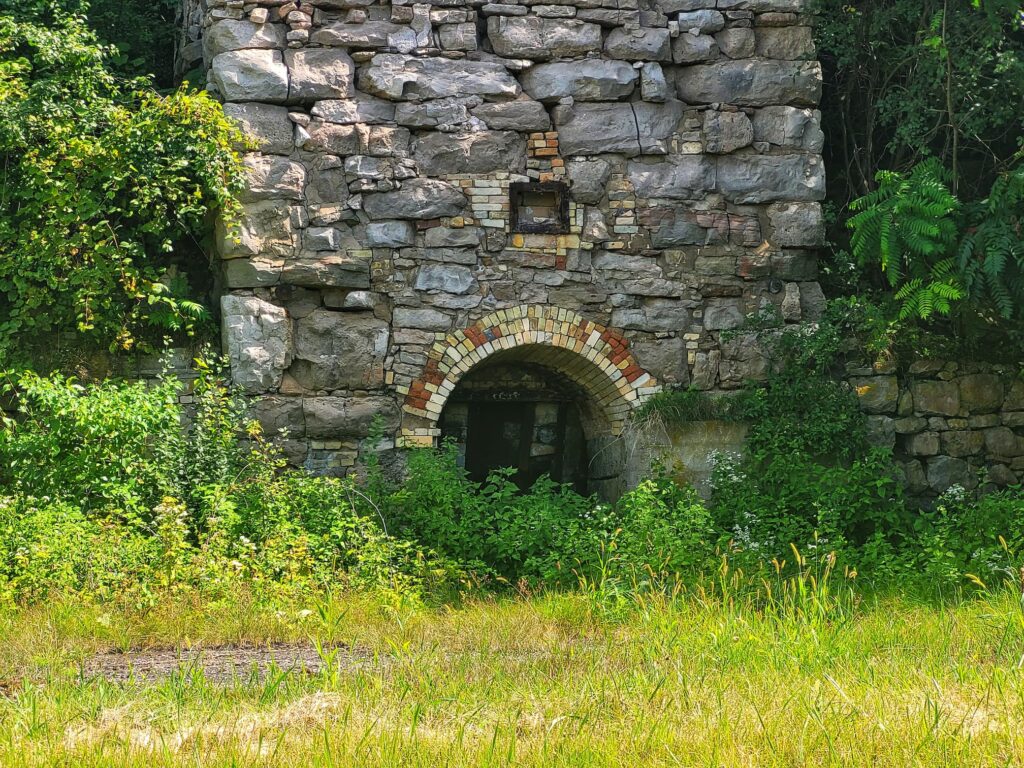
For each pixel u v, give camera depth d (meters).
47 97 11.74
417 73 12.24
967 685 6.05
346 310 12.01
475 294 12.21
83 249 11.63
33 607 8.59
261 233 11.75
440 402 12.04
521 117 12.38
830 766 4.85
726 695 6.01
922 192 11.88
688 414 12.32
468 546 11.10
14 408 11.43
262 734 5.32
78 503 10.41
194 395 11.70
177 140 11.61
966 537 11.12
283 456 11.73
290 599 8.98
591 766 4.93
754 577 9.84
